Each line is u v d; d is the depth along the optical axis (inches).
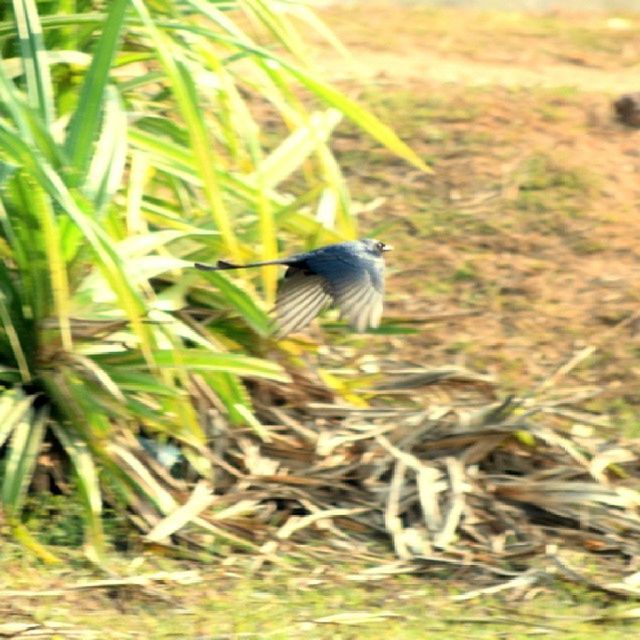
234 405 527.2
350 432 545.3
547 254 732.0
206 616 446.0
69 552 476.1
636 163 813.2
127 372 503.2
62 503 500.1
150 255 544.7
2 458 514.3
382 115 840.9
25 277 499.2
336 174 580.4
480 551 497.4
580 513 513.7
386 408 566.9
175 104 619.5
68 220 482.6
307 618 449.1
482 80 916.6
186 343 561.6
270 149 791.7
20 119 466.0
